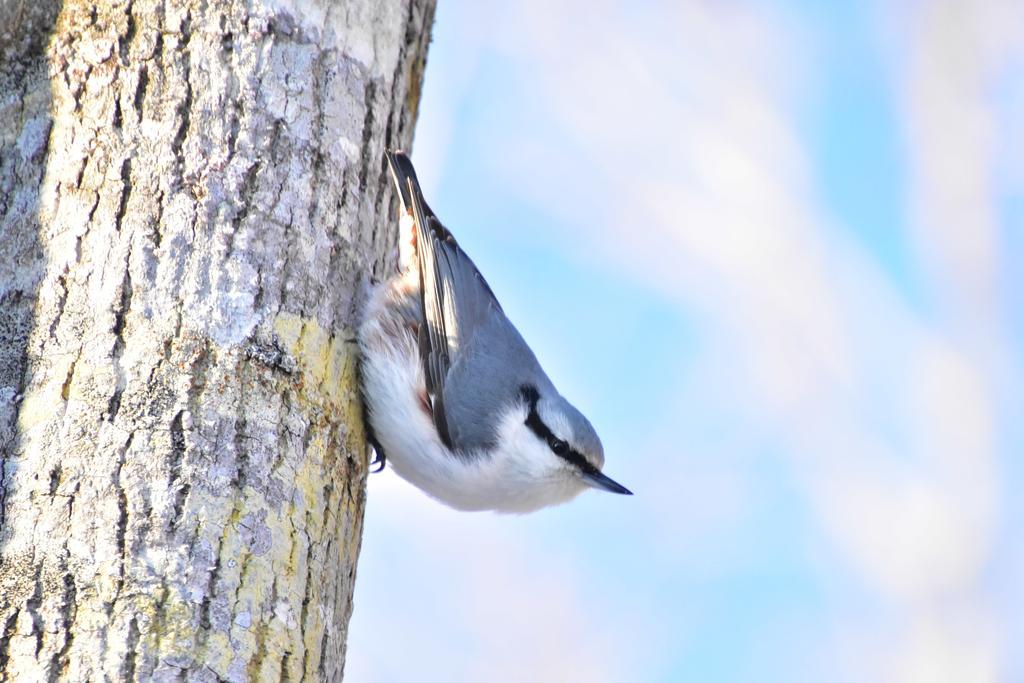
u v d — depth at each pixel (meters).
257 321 6.23
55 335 5.86
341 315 6.99
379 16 7.60
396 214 8.07
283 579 5.79
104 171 6.18
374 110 7.41
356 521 6.80
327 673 5.98
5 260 6.07
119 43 6.43
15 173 6.26
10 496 5.51
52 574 5.34
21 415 5.71
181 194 6.24
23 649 5.20
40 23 6.50
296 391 6.31
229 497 5.74
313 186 6.78
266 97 6.64
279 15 6.81
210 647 5.38
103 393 5.73
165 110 6.37
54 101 6.35
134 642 5.25
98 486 5.53
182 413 5.79
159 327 5.95
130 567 5.39
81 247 6.02
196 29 6.55
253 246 6.34
